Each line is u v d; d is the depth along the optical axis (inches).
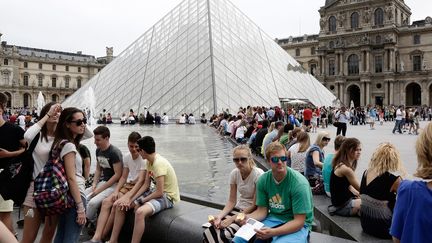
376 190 288.8
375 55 4596.5
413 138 1289.4
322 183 436.5
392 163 288.8
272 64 2309.3
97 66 7042.3
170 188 348.2
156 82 2150.6
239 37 2336.4
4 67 5944.9
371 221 292.0
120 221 338.6
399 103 4478.3
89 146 1047.0
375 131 1716.3
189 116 1900.8
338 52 4736.7
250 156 307.0
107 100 2246.6
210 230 277.7
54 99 6599.4
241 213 283.3
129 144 368.2
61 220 268.8
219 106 1872.5
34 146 262.1
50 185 248.2
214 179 571.5
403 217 151.3
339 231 321.4
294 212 256.7
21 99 6190.9
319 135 480.7
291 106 2021.4
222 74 2015.3
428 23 4498.0
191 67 2097.7
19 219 391.2
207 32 2203.5
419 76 4355.3
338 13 4783.5
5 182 261.0
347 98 4726.9
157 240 327.6
